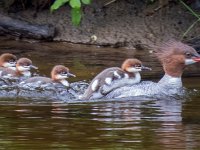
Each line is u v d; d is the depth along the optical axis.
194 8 26.66
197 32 25.41
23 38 26.27
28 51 23.98
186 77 19.62
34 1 27.61
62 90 17.78
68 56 23.05
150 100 16.64
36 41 26.06
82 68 20.81
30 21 26.95
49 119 14.40
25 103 16.09
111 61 22.12
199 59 17.98
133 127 13.73
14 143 12.48
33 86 18.14
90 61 22.06
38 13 27.39
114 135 13.09
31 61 20.89
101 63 21.70
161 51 18.27
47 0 27.36
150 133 13.23
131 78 17.86
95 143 12.52
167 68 17.98
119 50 24.66
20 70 19.88
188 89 17.86
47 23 26.80
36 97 16.88
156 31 25.62
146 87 17.41
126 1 27.31
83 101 16.48
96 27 26.25
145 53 23.97
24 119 14.37
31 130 13.43
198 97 16.94
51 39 26.11
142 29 25.81
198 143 12.52
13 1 27.64
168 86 17.80
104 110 15.37
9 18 26.56
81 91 17.78
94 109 15.48
